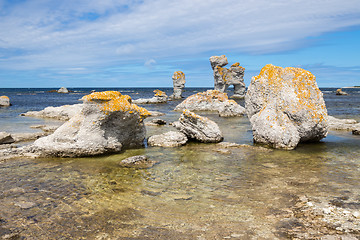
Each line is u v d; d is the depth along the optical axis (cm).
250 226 594
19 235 561
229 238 545
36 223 613
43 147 1221
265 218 630
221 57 7825
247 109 1741
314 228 573
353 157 1209
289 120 1461
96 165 1107
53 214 659
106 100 1334
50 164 1116
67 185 865
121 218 639
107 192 806
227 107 3247
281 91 1524
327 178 918
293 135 1392
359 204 690
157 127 2178
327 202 708
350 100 6194
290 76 1536
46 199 750
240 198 756
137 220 629
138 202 733
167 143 1519
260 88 1627
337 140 1599
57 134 1291
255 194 784
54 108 2970
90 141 1266
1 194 783
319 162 1131
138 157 1176
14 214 657
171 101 6938
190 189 833
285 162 1141
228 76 7550
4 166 1079
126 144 1488
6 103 4588
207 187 850
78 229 588
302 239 532
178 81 8275
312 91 1466
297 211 661
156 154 1312
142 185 870
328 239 526
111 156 1270
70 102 5675
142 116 1483
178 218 639
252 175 969
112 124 1388
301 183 871
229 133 1925
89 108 1311
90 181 905
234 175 972
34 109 3978
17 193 792
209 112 3816
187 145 1534
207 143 1586
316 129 1434
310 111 1420
